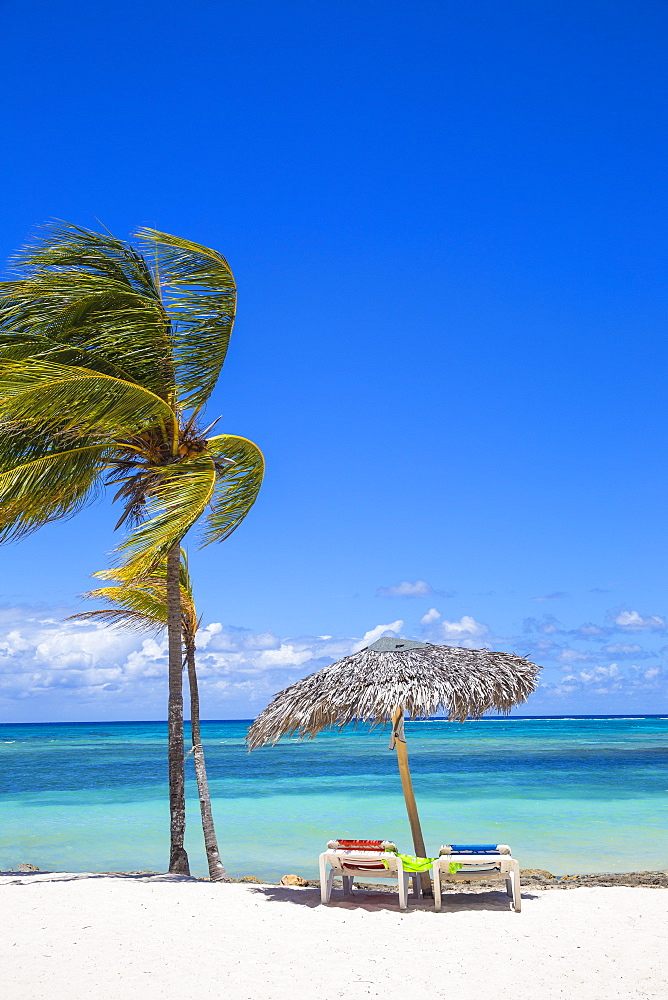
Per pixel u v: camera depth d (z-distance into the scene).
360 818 18.97
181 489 9.24
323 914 7.58
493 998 5.27
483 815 19.19
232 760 45.34
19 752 54.78
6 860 14.53
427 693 7.82
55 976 5.73
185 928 7.05
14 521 9.80
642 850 14.58
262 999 5.26
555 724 140.00
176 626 10.53
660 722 157.50
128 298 9.89
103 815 20.55
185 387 10.35
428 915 7.55
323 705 8.16
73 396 8.80
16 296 9.51
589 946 6.45
